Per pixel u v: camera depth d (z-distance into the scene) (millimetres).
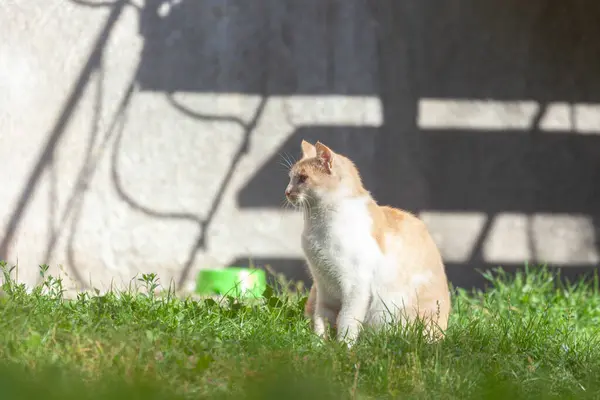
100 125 13875
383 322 7258
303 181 7363
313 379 5359
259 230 13891
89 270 13734
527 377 6016
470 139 14180
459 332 7082
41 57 13812
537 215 14180
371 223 7352
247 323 7238
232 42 14031
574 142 14203
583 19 14180
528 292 11312
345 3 14148
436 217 14102
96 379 4992
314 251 7375
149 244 13828
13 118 13750
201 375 5426
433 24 14203
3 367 4906
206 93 13992
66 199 13773
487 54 14203
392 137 14109
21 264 13617
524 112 14188
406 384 5566
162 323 6816
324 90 14086
